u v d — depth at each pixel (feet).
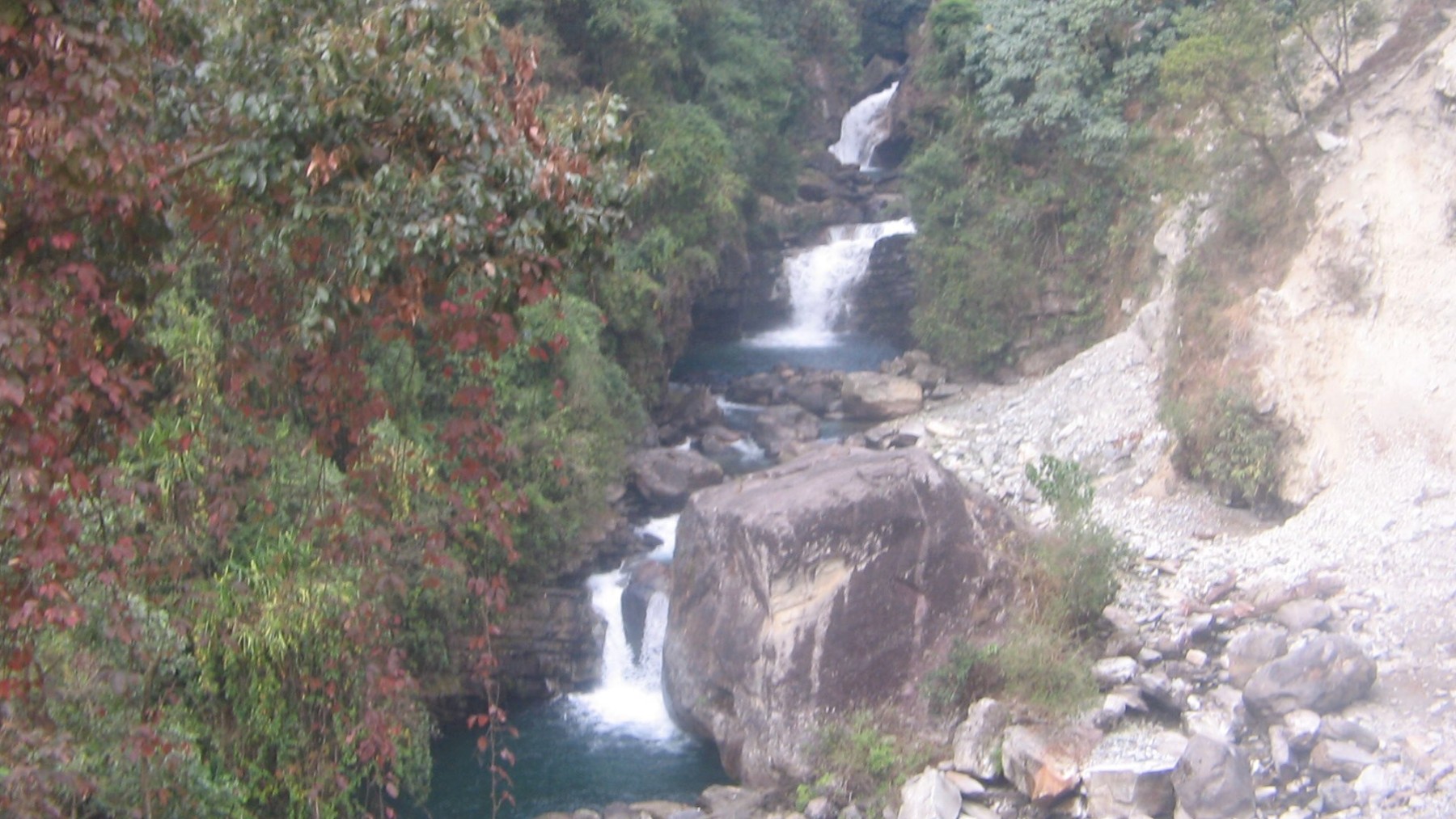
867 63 167.53
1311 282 72.38
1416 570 56.39
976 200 102.78
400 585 33.60
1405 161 74.79
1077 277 97.45
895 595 53.31
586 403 69.87
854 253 119.75
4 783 26.18
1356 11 84.79
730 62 108.06
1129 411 79.00
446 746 56.54
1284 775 45.32
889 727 51.16
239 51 23.89
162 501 30.94
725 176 93.35
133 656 32.48
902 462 56.95
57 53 20.12
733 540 55.62
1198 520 67.67
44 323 21.15
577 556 66.28
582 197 24.52
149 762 31.89
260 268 26.63
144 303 23.62
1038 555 56.49
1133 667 51.93
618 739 57.41
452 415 58.75
